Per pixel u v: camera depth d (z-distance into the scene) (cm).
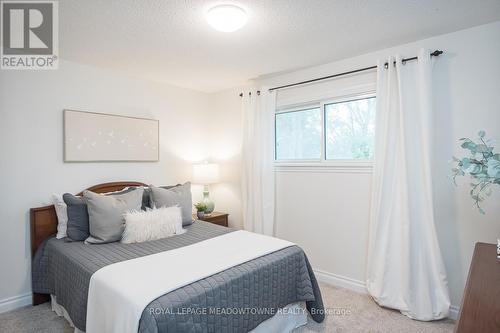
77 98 287
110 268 175
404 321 224
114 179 314
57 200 260
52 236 258
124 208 248
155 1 174
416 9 188
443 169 229
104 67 301
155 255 200
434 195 231
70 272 196
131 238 234
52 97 271
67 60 280
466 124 221
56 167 273
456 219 224
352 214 280
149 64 292
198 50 256
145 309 135
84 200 248
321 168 301
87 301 168
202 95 405
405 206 234
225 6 175
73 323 186
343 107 295
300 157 328
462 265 221
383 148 251
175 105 373
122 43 239
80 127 286
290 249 220
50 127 270
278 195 336
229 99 391
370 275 256
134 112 332
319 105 311
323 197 300
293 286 213
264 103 335
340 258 288
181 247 220
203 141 406
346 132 293
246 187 357
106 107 308
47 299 257
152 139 346
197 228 282
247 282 177
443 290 219
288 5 181
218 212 389
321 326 219
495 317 92
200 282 160
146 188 298
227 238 242
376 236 251
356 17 198
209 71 317
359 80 275
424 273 226
